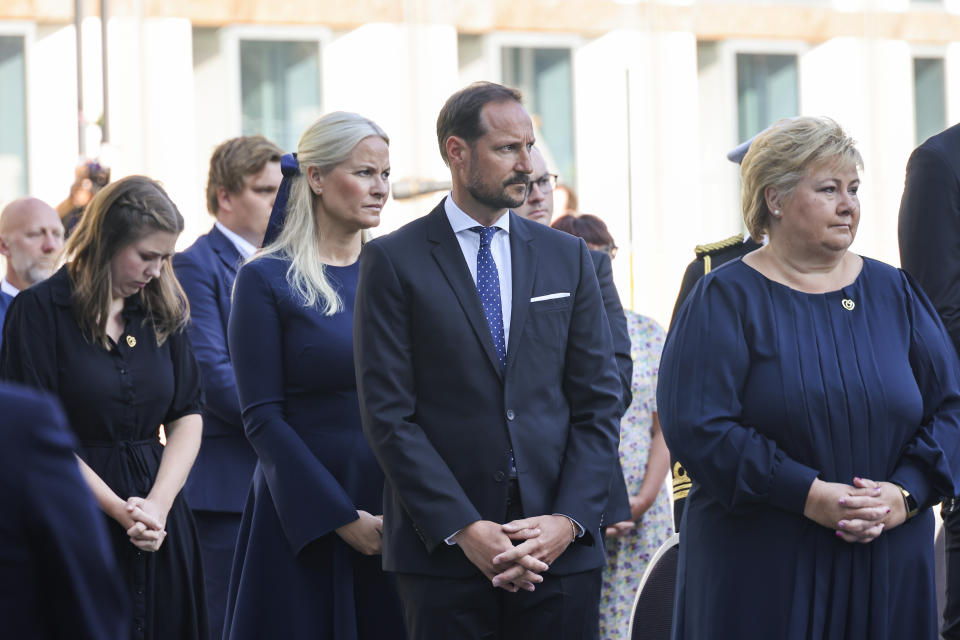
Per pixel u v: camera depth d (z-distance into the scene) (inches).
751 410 383.6
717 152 1448.1
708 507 392.8
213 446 555.8
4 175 1214.3
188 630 454.6
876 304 395.9
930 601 389.7
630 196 1407.5
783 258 397.4
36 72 1220.5
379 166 466.9
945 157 504.1
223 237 599.8
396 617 450.9
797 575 375.9
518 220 429.7
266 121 1295.5
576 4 1397.6
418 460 394.0
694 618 393.1
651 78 1425.9
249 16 1279.5
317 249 469.1
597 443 412.5
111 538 438.3
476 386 402.9
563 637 402.3
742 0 1450.5
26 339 439.2
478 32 1366.9
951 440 387.2
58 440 202.1
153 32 1246.3
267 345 453.1
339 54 1316.4
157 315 463.5
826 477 377.7
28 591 197.9
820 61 1480.1
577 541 405.1
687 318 399.2
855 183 391.9
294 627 440.8
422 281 407.2
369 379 404.8
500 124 409.7
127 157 1240.2
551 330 414.0
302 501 438.3
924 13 1507.1
